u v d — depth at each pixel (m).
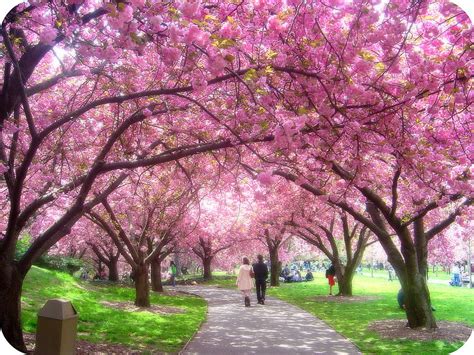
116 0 5.35
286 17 5.92
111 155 10.89
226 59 5.31
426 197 10.59
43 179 11.01
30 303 11.35
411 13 5.73
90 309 12.83
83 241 28.73
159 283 23.33
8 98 6.97
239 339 9.91
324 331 11.03
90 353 7.73
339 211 17.62
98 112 10.97
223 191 14.20
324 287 27.95
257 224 24.84
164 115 9.44
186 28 5.24
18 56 6.98
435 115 7.41
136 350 8.39
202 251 40.56
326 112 6.25
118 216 15.32
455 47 6.55
